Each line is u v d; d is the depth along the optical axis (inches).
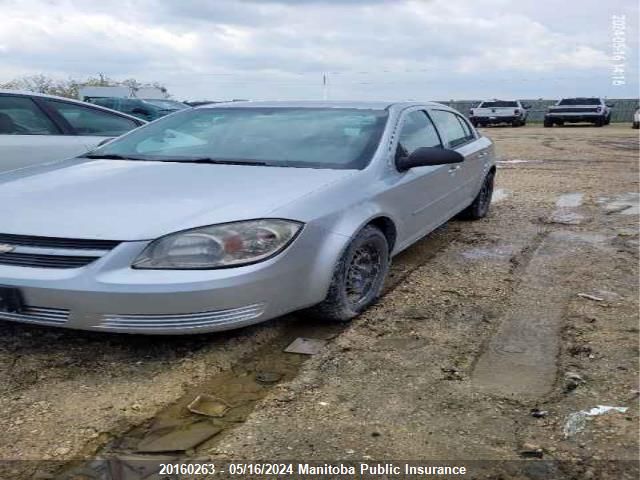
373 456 99.3
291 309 134.6
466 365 131.0
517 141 757.3
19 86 1175.6
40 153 232.5
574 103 1148.5
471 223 270.1
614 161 521.3
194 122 190.9
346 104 194.1
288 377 126.0
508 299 171.2
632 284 183.5
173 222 123.3
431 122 212.5
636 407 113.4
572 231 254.2
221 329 123.6
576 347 139.1
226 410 113.1
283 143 172.4
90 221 125.0
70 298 118.8
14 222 127.0
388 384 122.6
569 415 110.9
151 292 117.2
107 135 260.4
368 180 157.6
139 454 99.6
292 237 129.6
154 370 127.0
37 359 130.5
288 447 101.6
